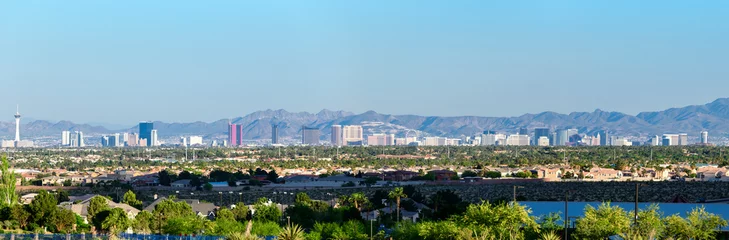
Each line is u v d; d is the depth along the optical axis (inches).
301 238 5812.0
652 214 6279.5
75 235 6545.3
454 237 6146.7
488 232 6003.9
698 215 6048.2
